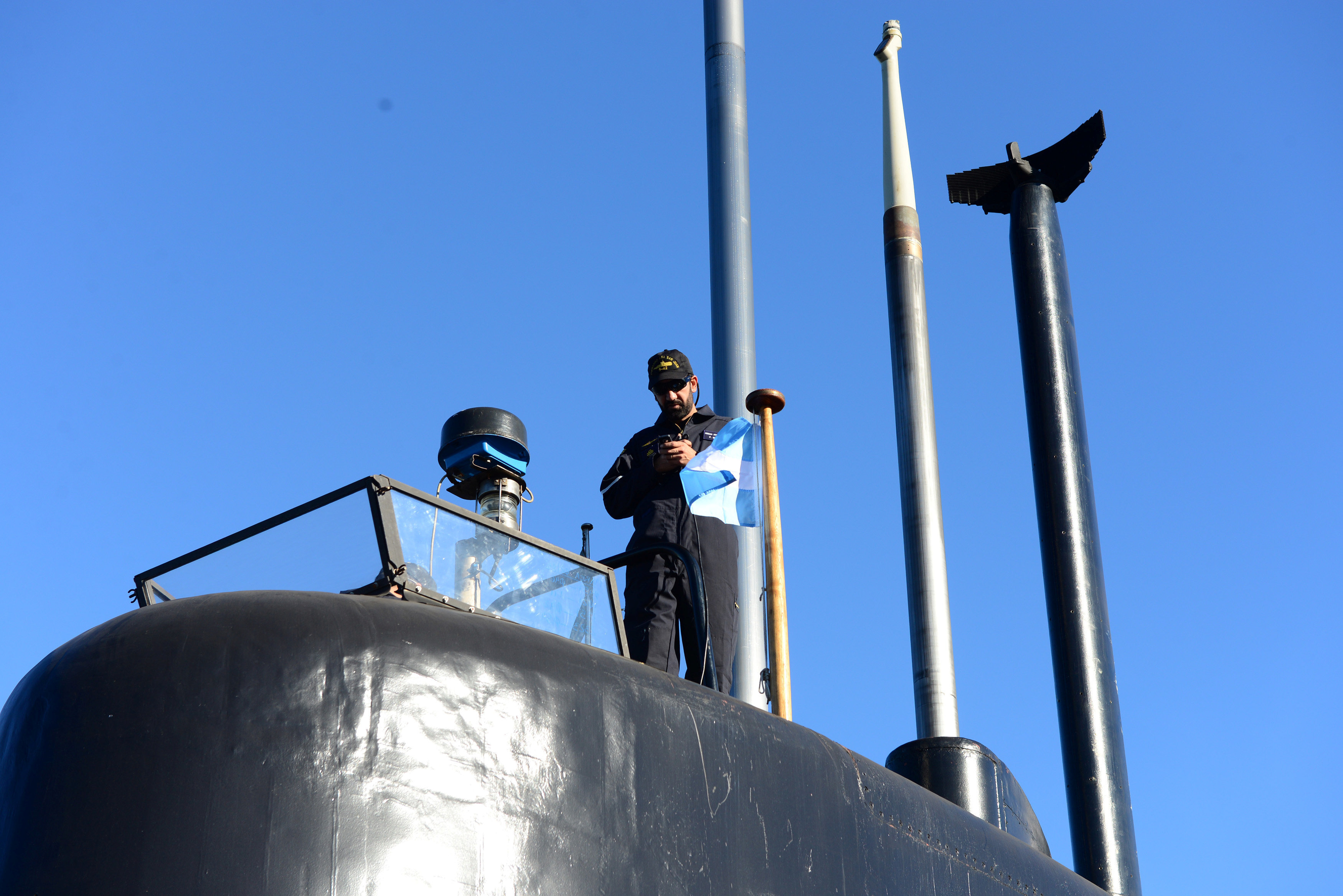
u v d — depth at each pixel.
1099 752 15.58
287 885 7.59
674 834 9.00
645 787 8.99
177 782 7.79
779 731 10.17
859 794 10.60
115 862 7.56
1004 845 12.23
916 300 18.27
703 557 13.78
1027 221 18.42
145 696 8.07
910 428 17.45
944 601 16.39
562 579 11.05
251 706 8.06
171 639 8.32
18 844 7.72
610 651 10.22
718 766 9.52
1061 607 16.41
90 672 8.25
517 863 8.16
